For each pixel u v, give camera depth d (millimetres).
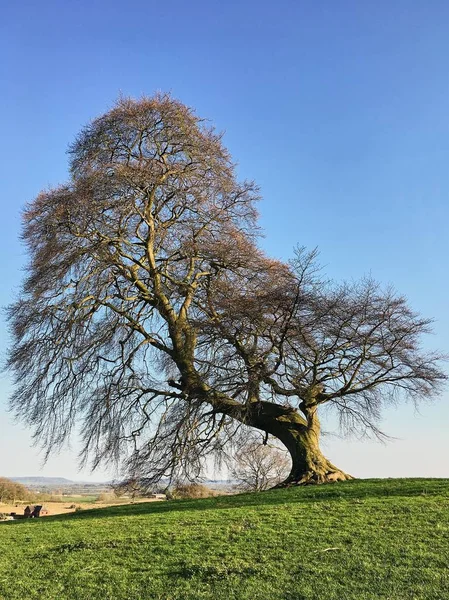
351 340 22969
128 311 25469
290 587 9641
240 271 26438
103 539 13906
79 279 23906
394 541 11805
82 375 23812
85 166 24938
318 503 17062
